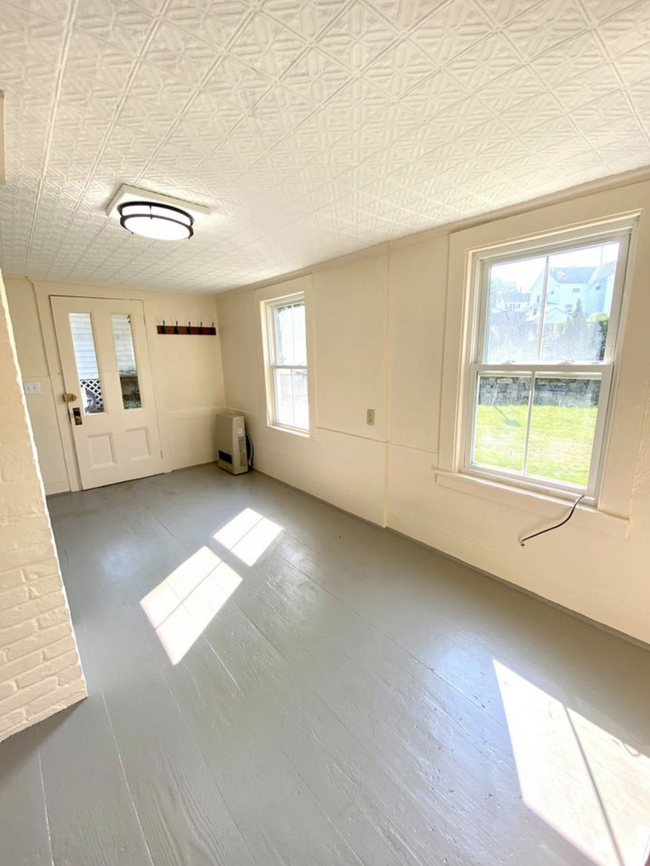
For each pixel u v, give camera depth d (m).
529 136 1.24
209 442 4.77
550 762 1.24
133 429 4.12
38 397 3.54
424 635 1.81
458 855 1.01
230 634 1.84
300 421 3.70
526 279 1.92
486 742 1.31
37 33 0.78
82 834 1.07
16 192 1.57
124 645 1.78
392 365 2.60
